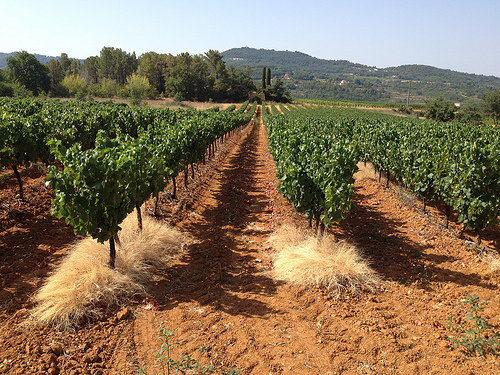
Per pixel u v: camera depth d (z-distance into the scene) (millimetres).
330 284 6195
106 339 4879
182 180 14016
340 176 7781
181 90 98938
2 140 9086
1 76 75875
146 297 5969
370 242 8570
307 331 5148
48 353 4492
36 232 8312
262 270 7012
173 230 8688
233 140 30859
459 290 6262
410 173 11805
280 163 9406
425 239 8602
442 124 34375
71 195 5586
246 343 4824
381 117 48406
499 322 5277
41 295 5520
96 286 5691
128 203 6707
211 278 6598
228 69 128750
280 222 9656
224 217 10117
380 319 5398
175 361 4418
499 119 63406
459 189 8453
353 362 4520
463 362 4516
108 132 17484
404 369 4402
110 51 118125
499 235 9383
